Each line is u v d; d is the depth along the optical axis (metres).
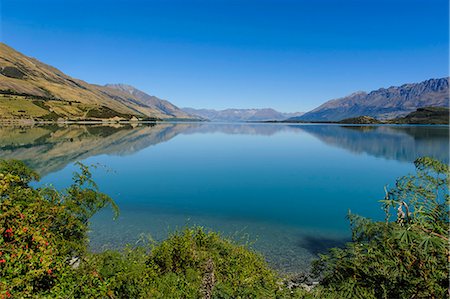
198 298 7.43
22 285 5.16
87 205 8.41
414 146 72.38
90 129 131.00
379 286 5.63
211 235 12.42
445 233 5.16
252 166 43.47
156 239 16.14
